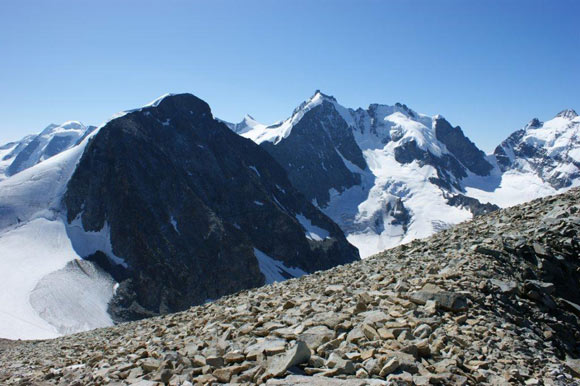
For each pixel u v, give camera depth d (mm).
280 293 19219
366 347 10188
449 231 25203
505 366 10320
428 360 9883
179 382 9430
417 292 13891
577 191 25172
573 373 10797
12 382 12250
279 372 8914
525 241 18812
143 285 115562
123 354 13836
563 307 15781
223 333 12898
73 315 93562
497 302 14336
